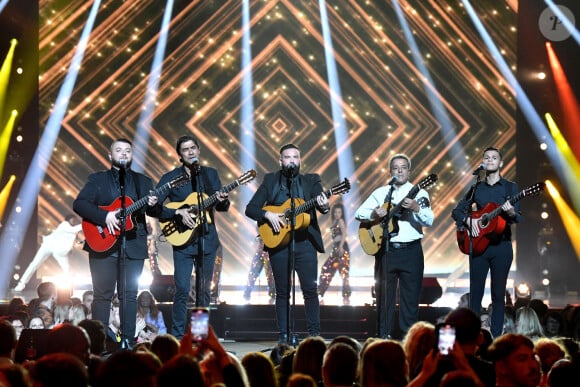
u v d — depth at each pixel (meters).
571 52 19.11
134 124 22.05
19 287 18.30
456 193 22.12
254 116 22.39
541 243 18.89
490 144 22.09
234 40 22.25
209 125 22.28
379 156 22.36
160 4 21.94
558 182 19.17
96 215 10.06
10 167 19.67
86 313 11.91
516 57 20.52
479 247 10.68
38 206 21.39
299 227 10.70
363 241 11.24
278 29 22.39
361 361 5.69
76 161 21.72
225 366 5.19
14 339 6.63
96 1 21.58
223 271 21.84
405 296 11.07
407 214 11.08
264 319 13.54
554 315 11.03
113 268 10.20
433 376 5.26
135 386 4.50
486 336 7.51
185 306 10.72
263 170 22.36
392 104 22.36
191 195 10.68
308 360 6.27
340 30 22.33
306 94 22.42
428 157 22.27
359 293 19.67
